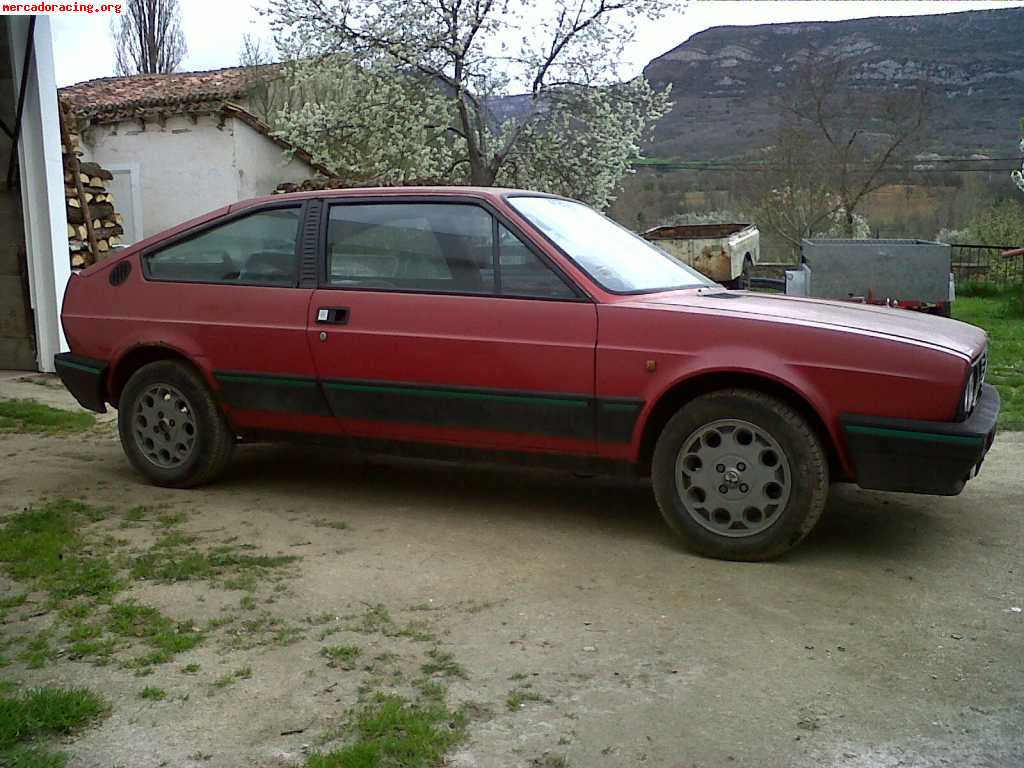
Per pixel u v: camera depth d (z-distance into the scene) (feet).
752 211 97.40
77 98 73.56
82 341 19.35
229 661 11.48
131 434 18.99
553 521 16.83
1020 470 20.02
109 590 13.60
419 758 9.37
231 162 67.82
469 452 16.46
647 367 14.84
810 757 9.42
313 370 17.13
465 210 16.46
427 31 66.28
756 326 14.46
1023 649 11.74
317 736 9.83
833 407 14.06
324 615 12.78
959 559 14.83
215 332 17.95
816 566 14.52
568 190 72.64
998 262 77.66
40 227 31.37
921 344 13.83
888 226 101.86
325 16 66.08
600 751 9.53
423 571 14.38
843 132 96.68
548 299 15.60
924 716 10.18
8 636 12.20
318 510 17.52
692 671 11.17
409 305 16.39
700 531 14.85
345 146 70.23
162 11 114.21
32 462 20.94
